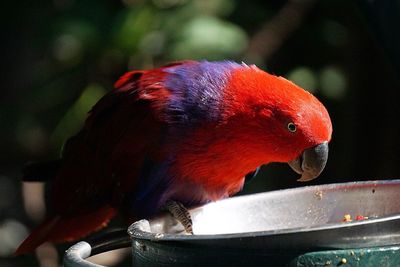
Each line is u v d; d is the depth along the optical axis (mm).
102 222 8859
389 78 12430
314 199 6246
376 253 4578
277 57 12406
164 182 7758
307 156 7141
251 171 7953
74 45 11891
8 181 13898
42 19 12414
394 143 12672
